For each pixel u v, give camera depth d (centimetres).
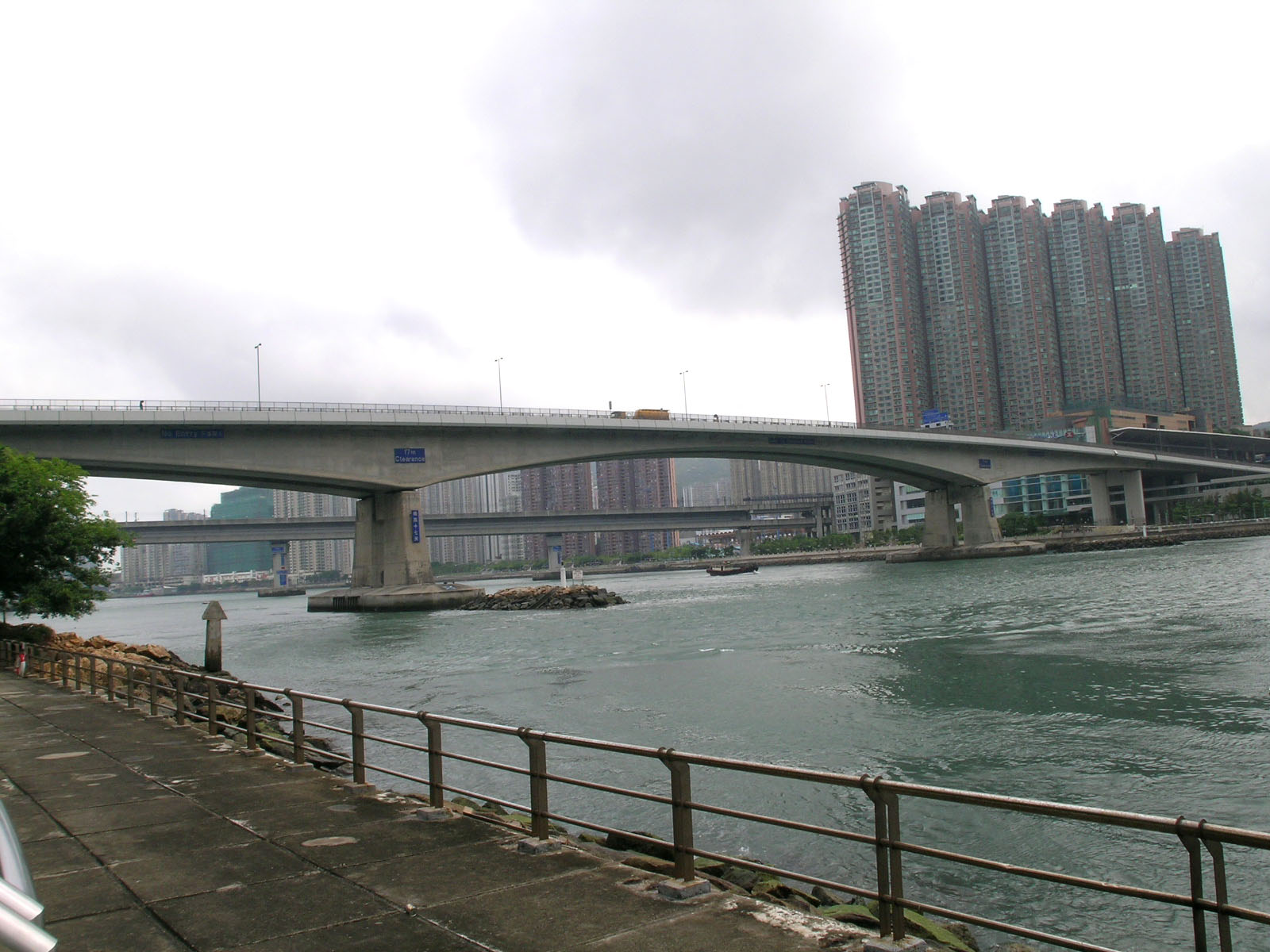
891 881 657
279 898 805
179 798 1239
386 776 2125
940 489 14675
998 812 1653
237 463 7781
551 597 8512
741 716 2614
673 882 781
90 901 818
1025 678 2947
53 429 7019
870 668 3356
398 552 9019
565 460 9925
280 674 4350
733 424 10812
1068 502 19450
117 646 4400
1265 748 1945
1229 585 6016
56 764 1535
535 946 672
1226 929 507
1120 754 1975
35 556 4106
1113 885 556
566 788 1967
